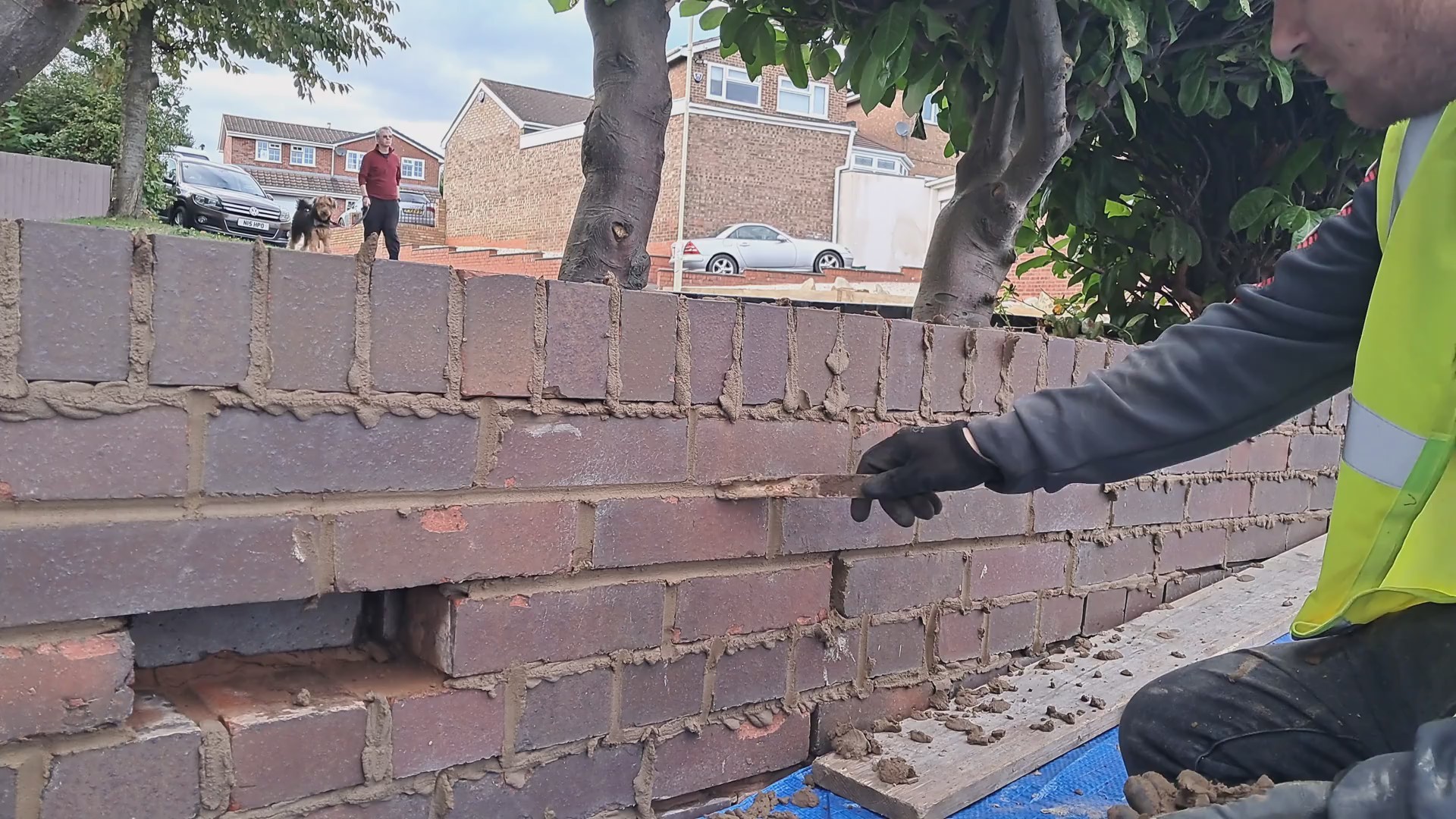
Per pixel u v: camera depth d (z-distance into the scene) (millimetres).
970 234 3008
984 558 2734
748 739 2283
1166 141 3811
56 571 1434
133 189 14969
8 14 2887
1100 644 2998
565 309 1885
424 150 58562
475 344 1780
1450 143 1342
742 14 2902
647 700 2096
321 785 1692
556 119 31031
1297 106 3695
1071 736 2447
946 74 3031
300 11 16625
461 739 1843
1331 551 1591
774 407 2230
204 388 1527
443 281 1735
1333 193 3961
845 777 2232
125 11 13375
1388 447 1436
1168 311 4207
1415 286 1379
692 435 2100
